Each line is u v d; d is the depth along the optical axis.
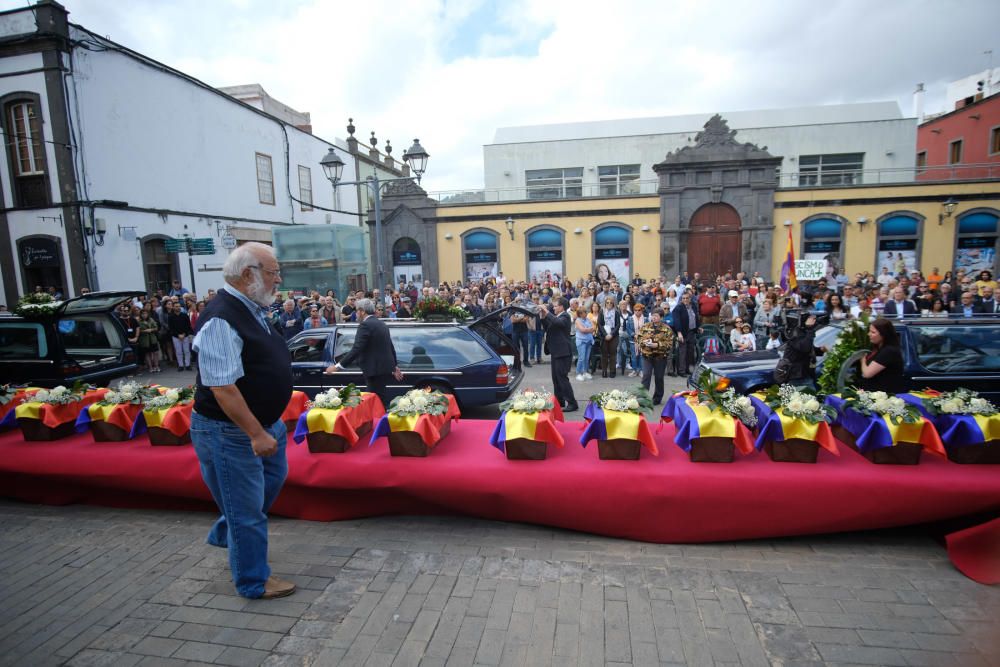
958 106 29.06
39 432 4.88
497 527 4.19
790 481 3.66
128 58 15.46
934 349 6.02
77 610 3.31
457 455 4.21
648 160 27.45
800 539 3.91
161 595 3.44
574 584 3.44
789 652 2.81
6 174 14.48
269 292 3.25
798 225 21.97
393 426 4.15
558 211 23.45
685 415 4.06
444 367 7.27
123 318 12.42
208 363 2.97
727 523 3.76
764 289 13.80
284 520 4.39
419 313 7.92
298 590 3.44
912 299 13.37
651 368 8.69
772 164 21.56
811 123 26.97
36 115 13.95
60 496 4.76
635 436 3.94
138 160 15.82
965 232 21.11
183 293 15.73
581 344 10.65
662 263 22.80
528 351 12.73
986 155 25.48
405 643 2.94
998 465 3.80
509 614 3.16
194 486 4.35
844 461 3.91
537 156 28.09
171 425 4.55
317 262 17.30
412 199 24.39
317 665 2.80
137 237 15.78
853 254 21.77
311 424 4.30
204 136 18.17
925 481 3.59
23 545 4.11
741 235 22.25
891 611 3.11
